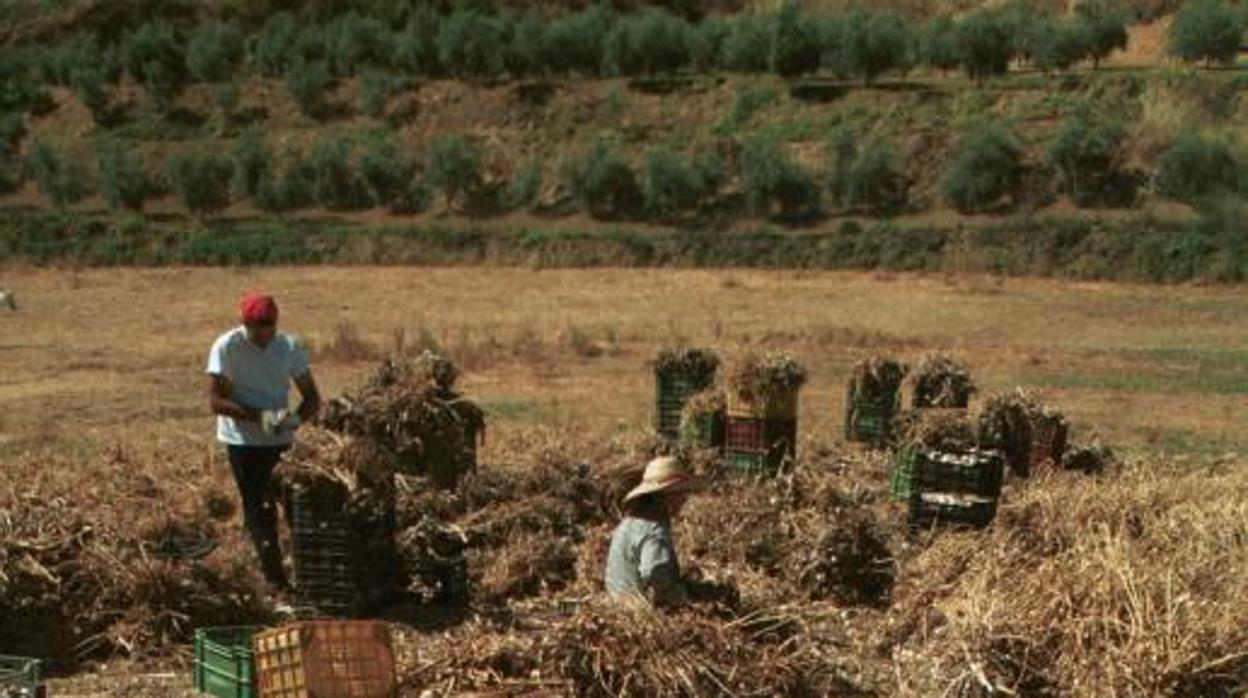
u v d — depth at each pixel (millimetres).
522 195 70125
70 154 78500
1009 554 13086
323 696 9680
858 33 73250
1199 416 26922
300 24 93625
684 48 79938
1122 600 11188
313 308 49562
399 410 14922
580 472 16859
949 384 21344
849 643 12695
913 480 15789
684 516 15281
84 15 93812
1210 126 63781
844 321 44625
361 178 71750
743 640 10469
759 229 63969
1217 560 12578
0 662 11172
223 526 16203
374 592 13359
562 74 80375
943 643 11398
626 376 31828
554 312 47594
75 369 34312
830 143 67562
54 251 66562
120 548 12938
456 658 10375
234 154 74312
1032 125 66188
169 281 58688
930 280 55469
